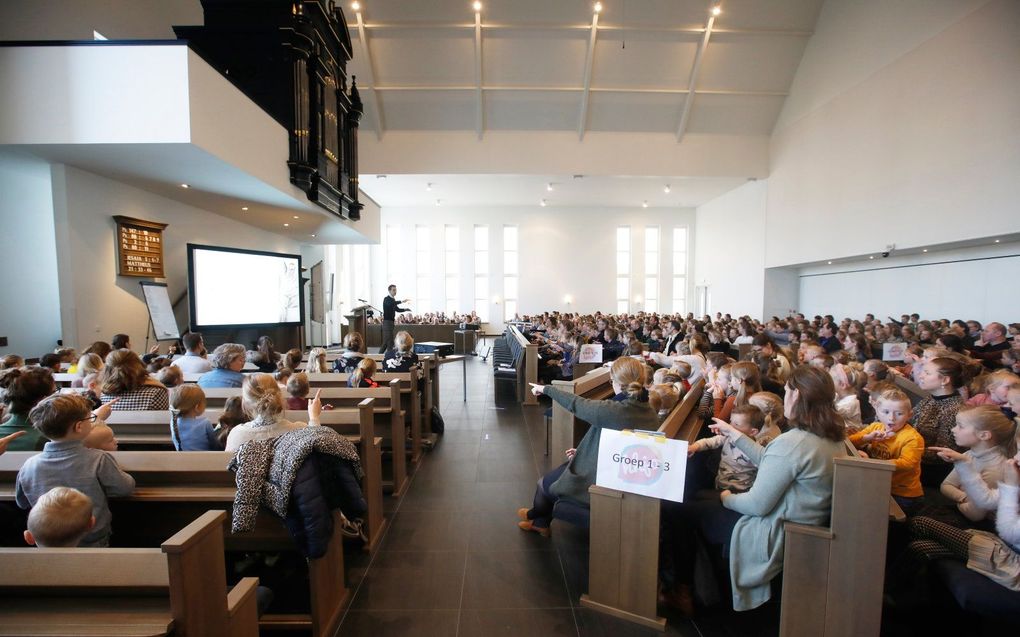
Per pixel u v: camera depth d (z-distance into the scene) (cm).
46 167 487
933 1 761
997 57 664
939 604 187
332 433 189
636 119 1172
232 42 595
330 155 726
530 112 1151
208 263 699
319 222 848
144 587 112
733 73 1103
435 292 1764
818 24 1023
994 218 670
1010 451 183
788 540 169
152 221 604
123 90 389
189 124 392
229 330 752
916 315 814
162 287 601
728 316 1113
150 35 666
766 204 1252
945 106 744
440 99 1123
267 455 177
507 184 1366
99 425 195
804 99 1081
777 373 330
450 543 266
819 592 165
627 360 230
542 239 1773
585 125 1166
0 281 525
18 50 387
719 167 1220
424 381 464
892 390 221
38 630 106
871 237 899
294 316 884
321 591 191
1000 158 662
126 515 197
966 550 173
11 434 200
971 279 820
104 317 525
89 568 113
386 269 1762
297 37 593
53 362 403
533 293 1778
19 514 184
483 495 331
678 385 314
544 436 473
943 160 748
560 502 238
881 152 873
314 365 454
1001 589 159
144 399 284
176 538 112
